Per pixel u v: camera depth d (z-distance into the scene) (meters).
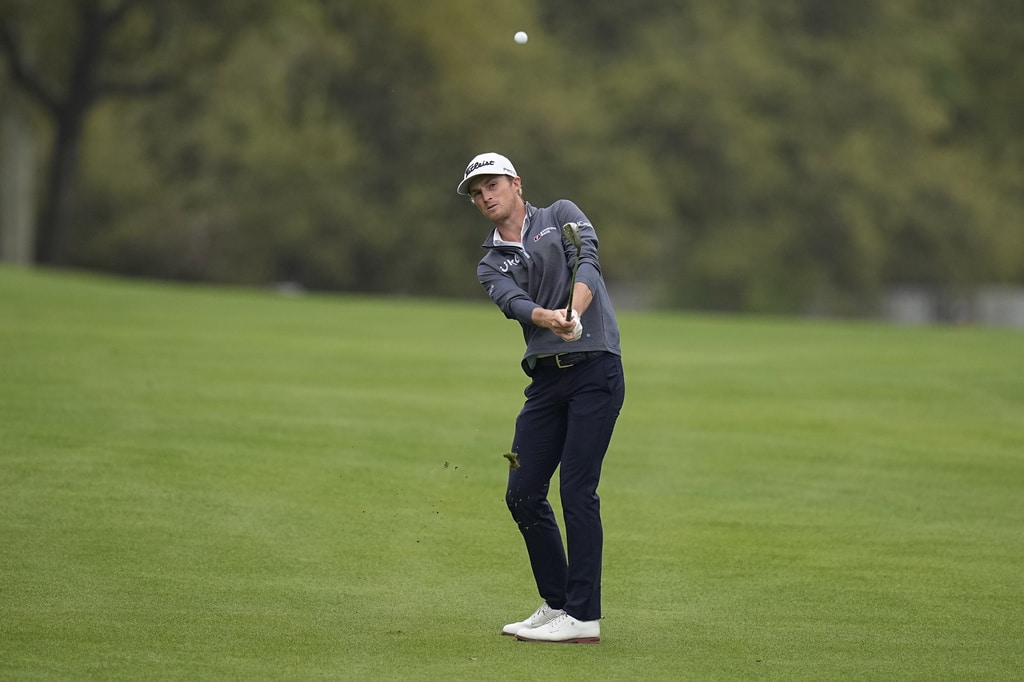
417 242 172.00
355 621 21.98
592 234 21.89
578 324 20.52
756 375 54.97
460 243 175.12
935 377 55.41
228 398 42.72
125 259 164.88
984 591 24.88
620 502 32.25
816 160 187.38
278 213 163.25
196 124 156.62
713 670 19.83
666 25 192.00
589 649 20.86
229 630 21.14
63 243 142.50
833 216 187.62
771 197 187.62
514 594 24.00
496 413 42.97
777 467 37.28
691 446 39.84
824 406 48.03
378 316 73.56
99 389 42.62
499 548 27.19
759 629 22.19
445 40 161.25
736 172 185.00
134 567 24.55
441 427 40.12
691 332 72.62
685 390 50.53
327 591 23.73
